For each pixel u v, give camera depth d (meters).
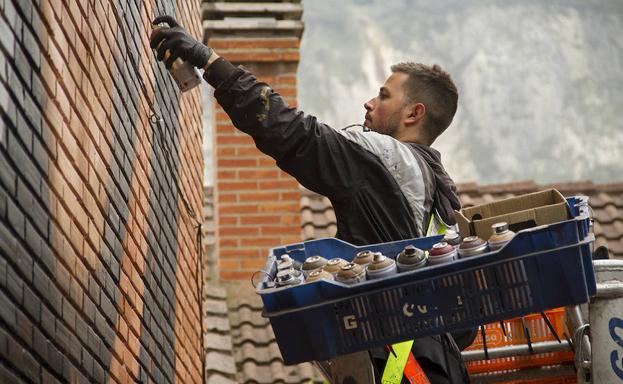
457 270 3.59
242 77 4.25
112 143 4.43
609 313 4.29
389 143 4.34
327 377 4.09
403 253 3.70
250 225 10.48
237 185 10.48
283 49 10.51
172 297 6.09
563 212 3.79
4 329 3.02
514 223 3.82
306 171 4.26
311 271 3.87
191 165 7.12
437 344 4.18
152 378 5.34
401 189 4.30
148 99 5.32
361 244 4.27
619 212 12.16
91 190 4.05
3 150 3.05
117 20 4.58
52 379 3.48
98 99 4.19
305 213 11.47
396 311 3.62
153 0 5.53
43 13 3.45
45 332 3.42
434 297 3.62
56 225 3.56
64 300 3.64
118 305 4.51
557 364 5.66
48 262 3.46
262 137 4.23
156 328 5.48
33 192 3.32
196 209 7.41
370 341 3.63
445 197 4.47
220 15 10.54
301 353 3.62
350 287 3.57
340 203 4.32
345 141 4.28
